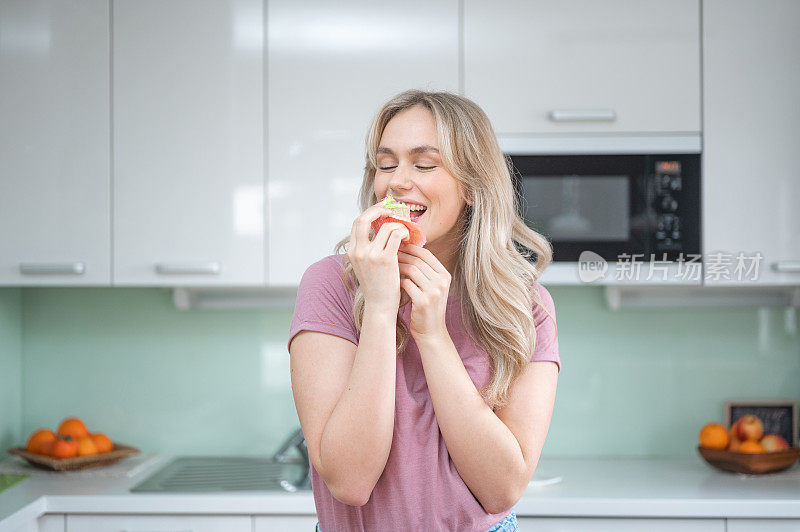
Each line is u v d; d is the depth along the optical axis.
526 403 1.25
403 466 1.20
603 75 2.34
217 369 2.76
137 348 2.77
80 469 2.48
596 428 2.73
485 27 2.36
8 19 2.38
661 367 2.72
